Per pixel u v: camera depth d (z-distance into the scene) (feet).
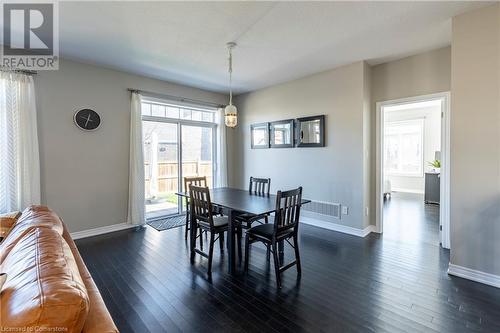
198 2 7.44
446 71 10.73
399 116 26.73
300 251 10.69
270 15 8.19
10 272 3.37
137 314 6.54
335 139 13.33
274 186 16.47
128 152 13.91
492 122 7.66
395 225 14.43
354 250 10.73
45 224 5.42
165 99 15.29
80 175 12.28
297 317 6.41
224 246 11.34
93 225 12.75
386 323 6.14
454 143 8.34
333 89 13.32
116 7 7.66
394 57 11.80
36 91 10.97
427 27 9.02
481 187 7.90
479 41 7.82
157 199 15.89
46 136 11.27
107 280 8.27
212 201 9.95
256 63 12.47
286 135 15.57
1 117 10.00
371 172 13.15
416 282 8.04
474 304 6.85
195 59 11.91
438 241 11.79
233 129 19.33
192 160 17.44
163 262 9.64
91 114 12.46
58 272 3.12
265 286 7.91
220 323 6.21
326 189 13.79
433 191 20.22
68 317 2.54
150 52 11.11
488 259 7.85
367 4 7.62
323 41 10.11
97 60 11.98
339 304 6.93
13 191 10.19
